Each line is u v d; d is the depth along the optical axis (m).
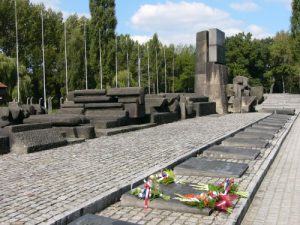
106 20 59.25
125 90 18.16
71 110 18.23
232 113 28.38
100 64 56.84
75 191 6.71
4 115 12.62
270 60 81.00
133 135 14.84
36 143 11.16
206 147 11.91
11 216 5.47
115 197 6.56
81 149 11.45
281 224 5.82
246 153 10.55
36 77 61.91
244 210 6.22
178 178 8.12
